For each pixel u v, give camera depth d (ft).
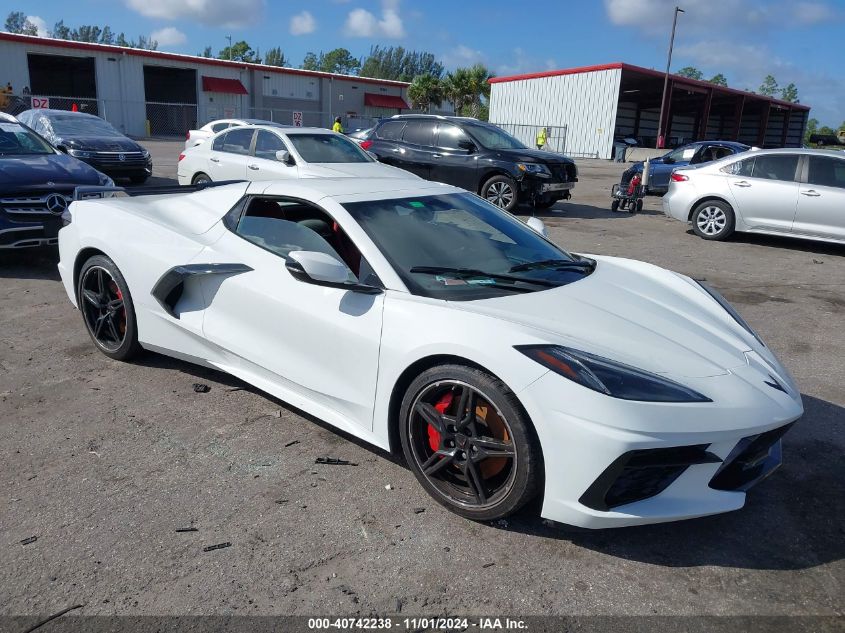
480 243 11.51
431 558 8.36
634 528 9.12
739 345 9.84
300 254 9.79
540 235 13.06
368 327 9.76
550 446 8.02
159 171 55.98
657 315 10.06
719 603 7.73
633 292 10.96
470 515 9.07
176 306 12.79
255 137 32.91
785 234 31.35
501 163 37.22
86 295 14.37
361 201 11.43
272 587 7.75
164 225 13.19
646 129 161.89
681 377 8.51
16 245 21.24
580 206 46.60
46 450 10.71
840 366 15.89
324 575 7.98
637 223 39.04
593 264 12.30
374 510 9.32
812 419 12.83
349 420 10.39
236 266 11.76
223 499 9.48
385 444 9.89
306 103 145.07
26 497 9.40
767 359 9.82
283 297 10.95
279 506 9.34
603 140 118.32
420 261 10.44
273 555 8.31
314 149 31.63
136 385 13.29
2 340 15.69
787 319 19.81
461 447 9.02
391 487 9.91
